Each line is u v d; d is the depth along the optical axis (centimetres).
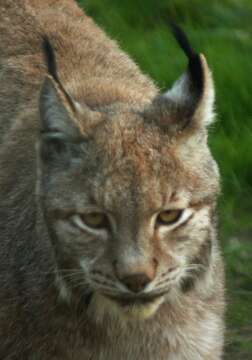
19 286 1155
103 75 1259
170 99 1103
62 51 1296
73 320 1145
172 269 1055
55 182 1071
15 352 1166
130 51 1850
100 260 1048
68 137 1070
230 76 1808
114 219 1039
